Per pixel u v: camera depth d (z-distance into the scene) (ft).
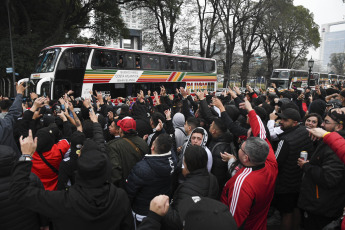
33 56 64.18
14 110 10.75
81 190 5.70
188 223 4.52
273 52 151.84
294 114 11.30
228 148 11.39
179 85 64.13
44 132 10.64
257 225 8.24
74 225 5.60
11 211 6.49
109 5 80.59
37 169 10.54
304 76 126.11
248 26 114.52
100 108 22.47
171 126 13.94
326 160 9.00
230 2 101.81
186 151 8.23
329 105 20.66
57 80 41.91
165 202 5.43
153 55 56.90
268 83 122.11
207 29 104.17
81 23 90.02
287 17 107.86
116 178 10.11
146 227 5.21
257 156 7.80
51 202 5.60
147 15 96.78
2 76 59.82
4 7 66.18
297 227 11.93
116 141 10.89
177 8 85.81
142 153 11.03
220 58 119.34
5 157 6.51
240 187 7.61
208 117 15.29
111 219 5.85
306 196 9.71
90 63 45.62
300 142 11.18
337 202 9.00
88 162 5.69
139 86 54.39
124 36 92.27
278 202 11.84
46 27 79.00
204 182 7.82
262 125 9.61
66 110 15.53
